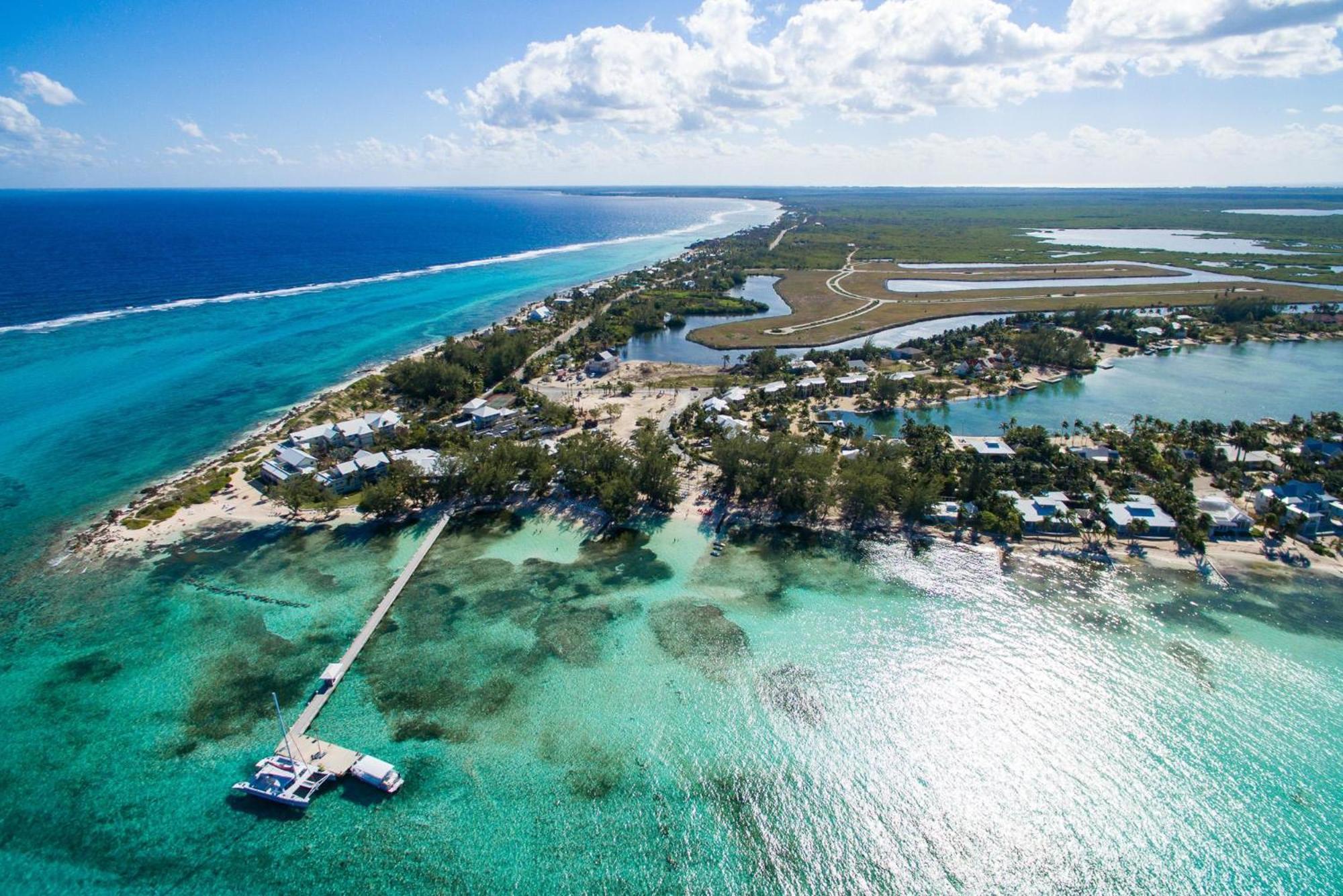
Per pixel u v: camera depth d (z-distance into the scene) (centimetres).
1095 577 9169
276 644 7906
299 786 6044
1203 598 8719
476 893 5369
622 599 8738
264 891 5366
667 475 10838
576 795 6150
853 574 9306
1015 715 7038
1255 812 6012
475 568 9381
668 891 5438
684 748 6638
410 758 6469
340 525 10350
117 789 6147
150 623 8219
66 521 10406
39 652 7725
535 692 7250
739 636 8100
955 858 5728
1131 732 6831
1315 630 8119
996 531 10088
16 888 5356
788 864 5656
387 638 8012
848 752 6625
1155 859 5678
